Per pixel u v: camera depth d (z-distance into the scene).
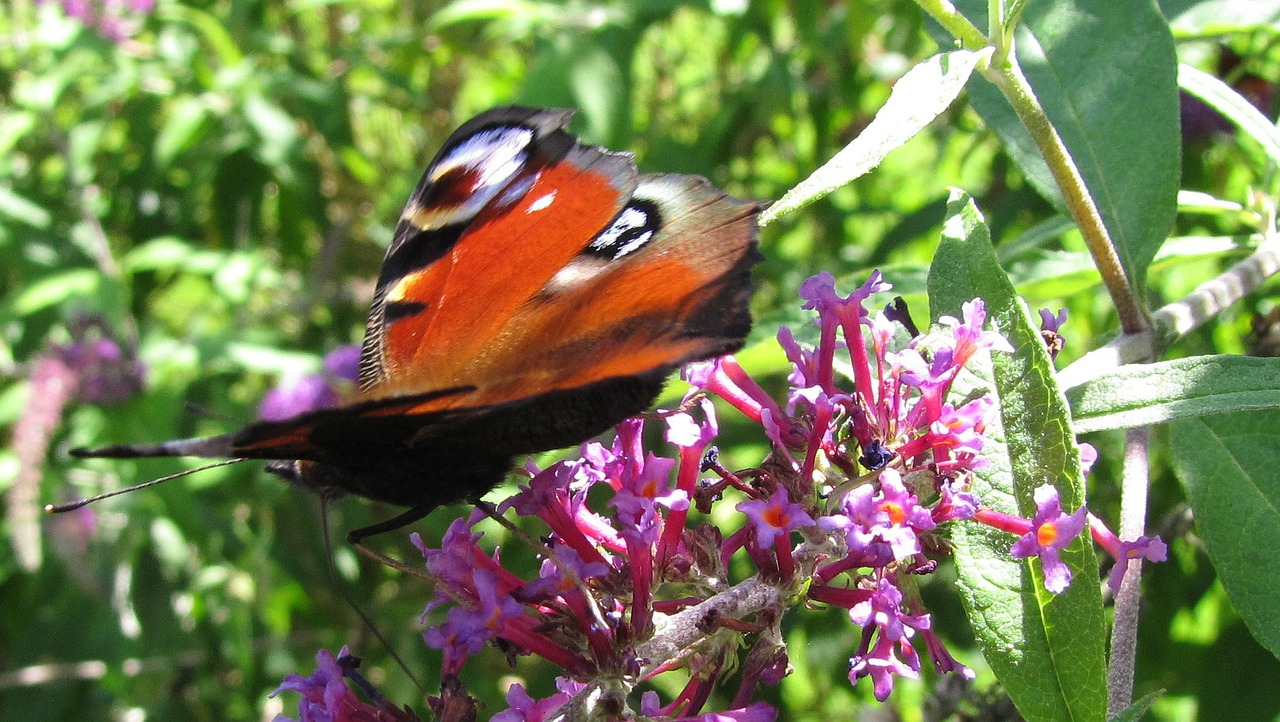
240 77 0.29
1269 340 0.17
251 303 0.31
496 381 0.12
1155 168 0.15
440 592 0.13
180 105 0.30
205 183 0.31
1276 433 0.14
